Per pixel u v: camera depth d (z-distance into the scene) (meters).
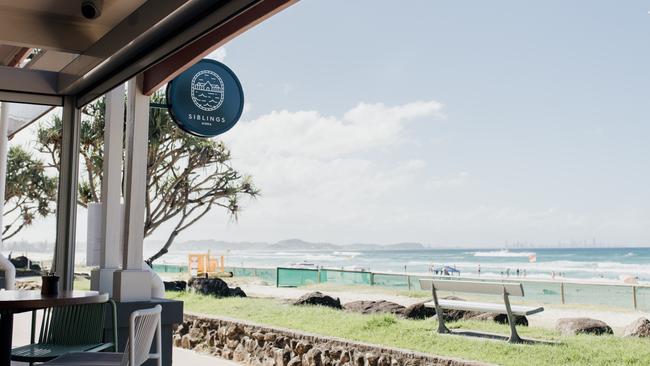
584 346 8.09
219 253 75.50
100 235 4.99
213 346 8.21
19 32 4.10
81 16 4.04
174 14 3.26
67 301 2.88
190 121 5.02
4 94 4.93
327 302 12.41
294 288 21.33
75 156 5.14
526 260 54.09
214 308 12.61
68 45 4.29
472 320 9.97
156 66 4.46
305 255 68.00
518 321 9.82
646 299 21.45
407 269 52.00
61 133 5.10
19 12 4.08
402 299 17.58
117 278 4.45
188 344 8.69
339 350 6.68
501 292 7.89
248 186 18.52
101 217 5.00
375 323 9.83
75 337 3.71
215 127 5.14
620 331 10.17
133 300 4.44
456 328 9.39
